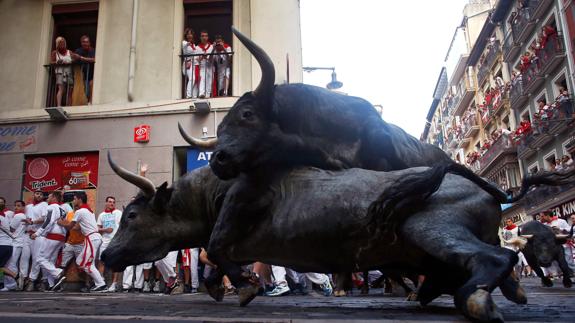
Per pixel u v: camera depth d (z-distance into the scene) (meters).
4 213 10.33
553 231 9.58
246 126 3.39
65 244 9.80
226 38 13.33
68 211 10.11
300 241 3.18
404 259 2.98
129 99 12.29
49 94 12.91
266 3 12.66
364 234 2.92
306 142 3.48
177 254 9.22
